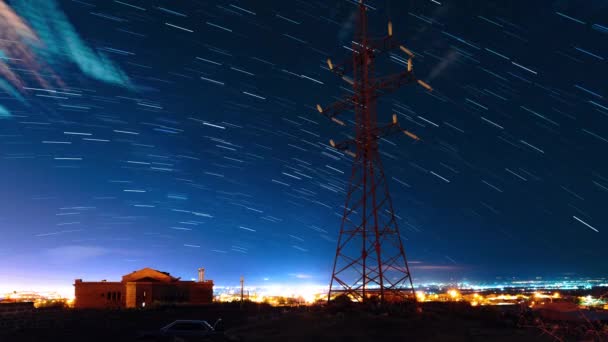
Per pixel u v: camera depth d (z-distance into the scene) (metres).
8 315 23.97
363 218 30.22
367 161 30.66
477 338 23.06
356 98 31.08
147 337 22.72
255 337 23.98
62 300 52.69
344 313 27.33
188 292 54.59
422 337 22.66
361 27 31.84
